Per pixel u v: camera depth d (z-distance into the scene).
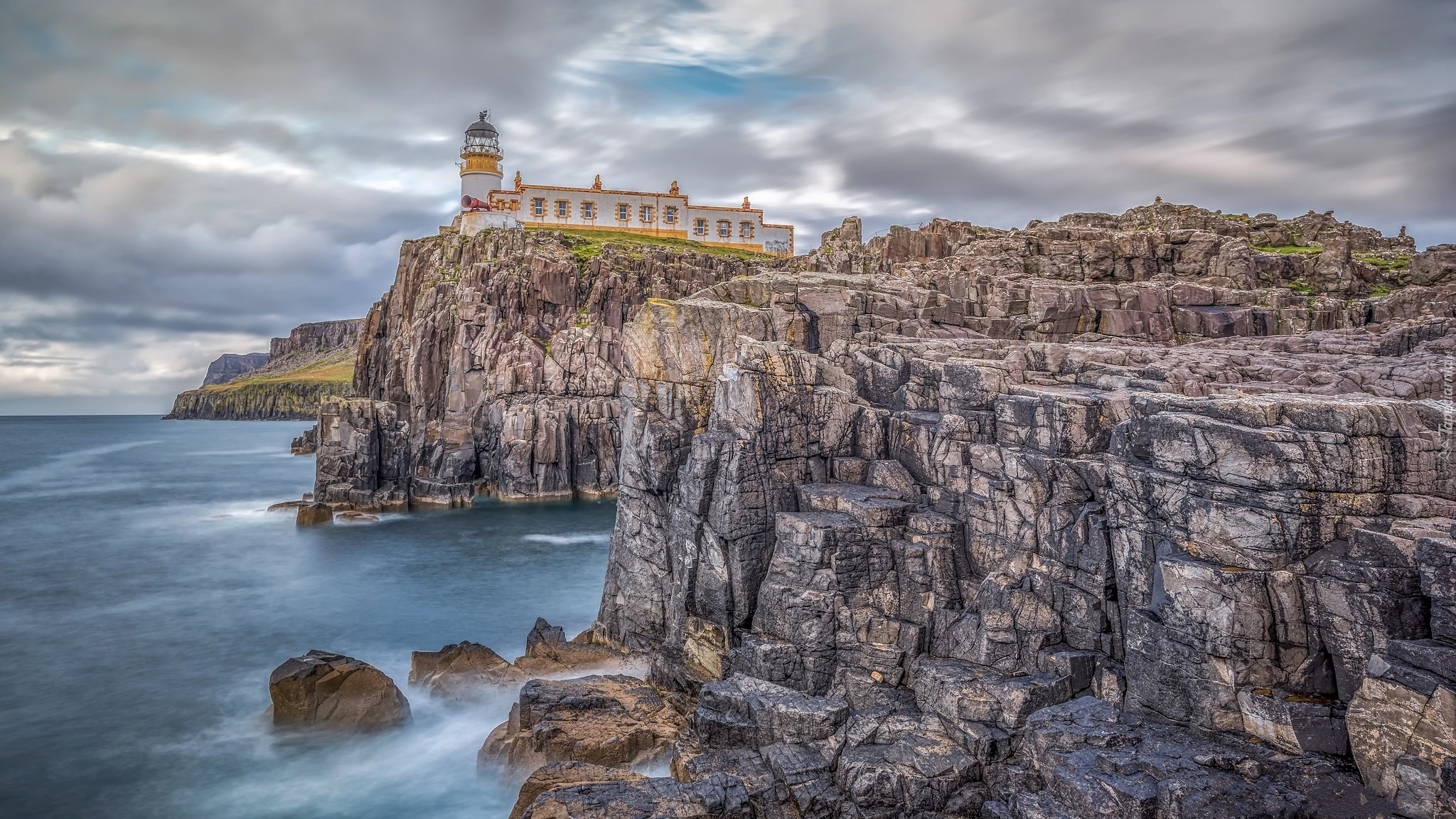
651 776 33.41
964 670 31.91
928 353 45.38
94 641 57.06
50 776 38.03
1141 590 29.17
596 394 121.06
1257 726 25.03
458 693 43.81
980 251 69.69
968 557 36.16
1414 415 26.09
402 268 158.25
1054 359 41.72
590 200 164.62
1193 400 28.98
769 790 29.41
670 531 45.75
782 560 37.91
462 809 34.56
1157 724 27.02
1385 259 71.25
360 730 40.53
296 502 111.62
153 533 95.25
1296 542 25.52
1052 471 33.25
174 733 42.38
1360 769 22.50
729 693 34.28
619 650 47.56
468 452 120.38
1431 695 21.03
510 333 124.94
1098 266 67.19
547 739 35.09
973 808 27.84
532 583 71.94
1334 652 24.38
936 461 38.50
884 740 30.81
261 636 58.19
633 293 131.38
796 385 42.28
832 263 86.75
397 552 84.19
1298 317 54.34
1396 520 24.56
